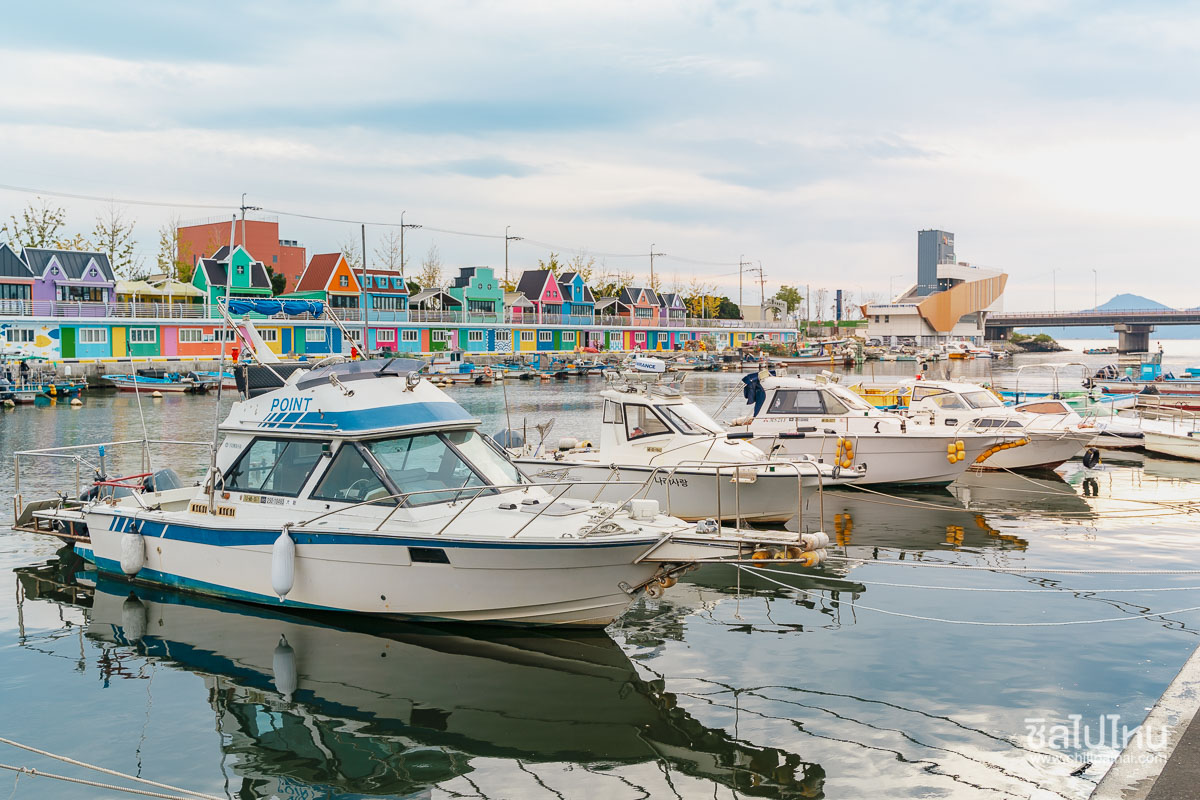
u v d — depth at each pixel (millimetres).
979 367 93438
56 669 9594
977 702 8633
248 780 7320
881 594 12312
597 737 8031
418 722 8344
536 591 9977
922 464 20234
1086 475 23484
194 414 39031
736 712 8492
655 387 16797
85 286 59781
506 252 96250
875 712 8438
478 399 49250
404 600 10336
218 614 11203
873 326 157875
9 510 17672
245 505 11414
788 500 15773
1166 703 7910
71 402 43594
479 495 10906
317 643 10258
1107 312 162250
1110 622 11008
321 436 10875
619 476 16266
